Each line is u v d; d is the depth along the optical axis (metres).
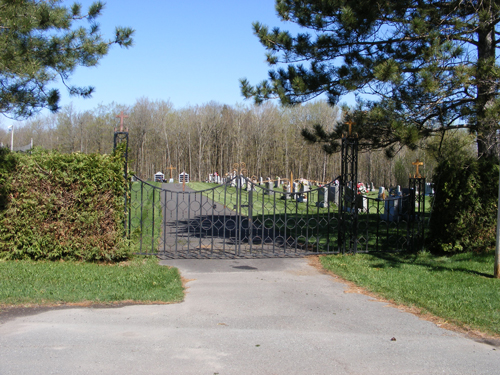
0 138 58.91
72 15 9.38
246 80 11.74
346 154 9.80
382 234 12.64
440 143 11.89
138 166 69.62
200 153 70.69
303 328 5.15
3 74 8.42
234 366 4.00
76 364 3.96
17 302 5.78
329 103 11.73
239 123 67.88
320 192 21.45
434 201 9.82
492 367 4.11
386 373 3.93
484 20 9.52
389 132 10.96
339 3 10.32
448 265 8.67
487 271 8.08
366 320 5.52
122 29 9.69
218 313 5.69
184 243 11.23
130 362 4.04
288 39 11.33
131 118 68.31
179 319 5.39
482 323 5.35
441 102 9.89
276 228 14.23
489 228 9.27
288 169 70.69
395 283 7.28
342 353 4.38
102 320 5.26
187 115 75.75
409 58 10.06
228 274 8.08
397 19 10.29
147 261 8.84
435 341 4.80
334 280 7.75
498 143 10.18
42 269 7.55
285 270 8.50
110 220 8.49
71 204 8.34
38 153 8.47
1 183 8.16
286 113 67.81
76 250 8.39
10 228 8.20
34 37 8.63
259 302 6.26
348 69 10.49
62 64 9.09
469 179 9.15
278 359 4.19
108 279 7.18
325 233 13.16
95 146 62.06
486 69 9.02
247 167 69.75
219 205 21.56
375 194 30.81
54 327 4.95
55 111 9.62
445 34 9.98
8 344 4.39
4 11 7.90
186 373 3.83
